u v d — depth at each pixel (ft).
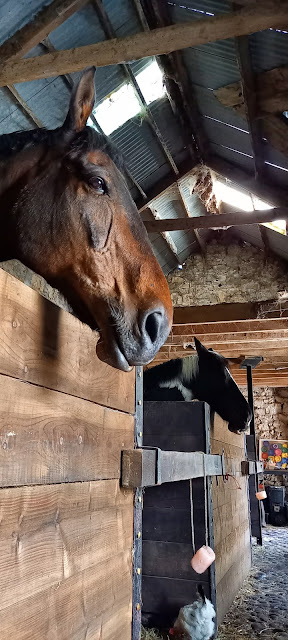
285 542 21.90
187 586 8.99
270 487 29.73
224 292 27.32
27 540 2.81
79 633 3.40
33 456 2.94
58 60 9.14
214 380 13.02
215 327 20.92
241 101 12.92
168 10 11.72
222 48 11.54
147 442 9.73
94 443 3.95
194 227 17.35
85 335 3.97
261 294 26.55
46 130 4.32
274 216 16.56
